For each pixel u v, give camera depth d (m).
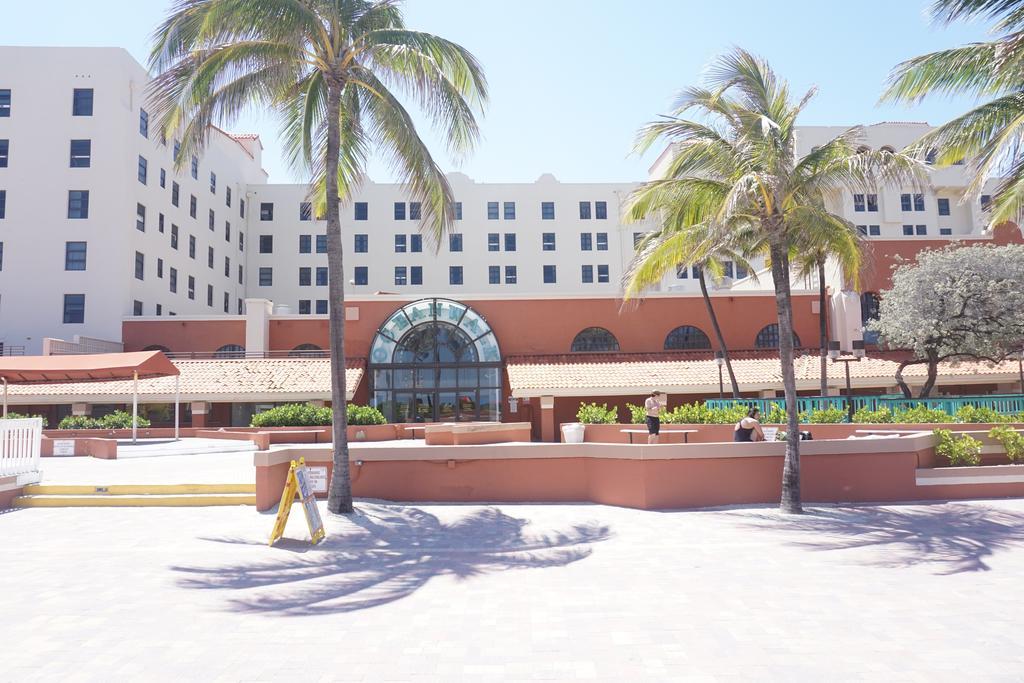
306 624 6.13
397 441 25.75
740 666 5.04
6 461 12.66
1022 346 23.73
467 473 13.24
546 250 55.62
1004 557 8.41
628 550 9.12
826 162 12.67
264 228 54.47
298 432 25.00
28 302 33.88
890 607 6.45
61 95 35.25
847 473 12.94
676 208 14.48
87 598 6.94
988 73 13.59
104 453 19.45
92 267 34.12
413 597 7.01
